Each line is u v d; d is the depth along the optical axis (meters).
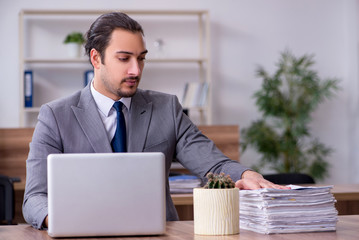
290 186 1.86
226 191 1.64
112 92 2.14
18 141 5.09
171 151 2.35
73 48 6.22
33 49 6.42
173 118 2.37
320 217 1.69
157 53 6.45
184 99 6.25
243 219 1.78
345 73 7.00
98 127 2.21
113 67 2.08
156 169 1.63
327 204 1.71
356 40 6.83
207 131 5.37
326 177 7.02
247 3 6.82
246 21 6.82
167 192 2.32
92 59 2.21
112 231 1.61
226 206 1.64
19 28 6.11
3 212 3.51
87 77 6.21
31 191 2.03
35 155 2.12
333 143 7.04
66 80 6.49
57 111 2.22
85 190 1.61
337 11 6.98
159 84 6.65
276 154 6.51
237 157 5.39
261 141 6.48
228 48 6.79
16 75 6.36
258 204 1.68
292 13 6.90
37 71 6.43
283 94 6.67
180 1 6.69
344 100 7.04
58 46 6.46
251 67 6.82
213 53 6.76
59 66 6.48
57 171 1.60
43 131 2.18
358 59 6.83
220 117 6.77
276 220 1.65
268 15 6.86
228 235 1.63
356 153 6.89
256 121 6.80
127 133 2.27
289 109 6.50
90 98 2.26
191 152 2.31
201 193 1.65
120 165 1.62
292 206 1.67
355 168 6.91
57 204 1.60
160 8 6.64
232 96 6.79
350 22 6.91
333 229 1.70
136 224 1.62
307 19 6.93
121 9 6.50
